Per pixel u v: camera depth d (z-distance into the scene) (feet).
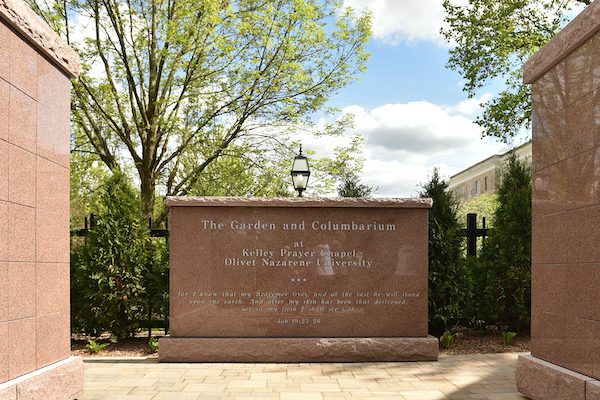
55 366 16.51
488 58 54.95
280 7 52.80
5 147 14.34
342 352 24.23
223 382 20.61
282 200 24.84
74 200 60.29
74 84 47.98
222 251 24.86
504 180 32.81
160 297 29.14
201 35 47.83
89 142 56.65
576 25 15.35
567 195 16.03
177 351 24.14
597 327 14.17
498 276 29.32
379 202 25.09
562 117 16.51
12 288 14.49
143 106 51.47
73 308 29.30
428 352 24.50
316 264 25.00
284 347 24.21
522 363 18.29
